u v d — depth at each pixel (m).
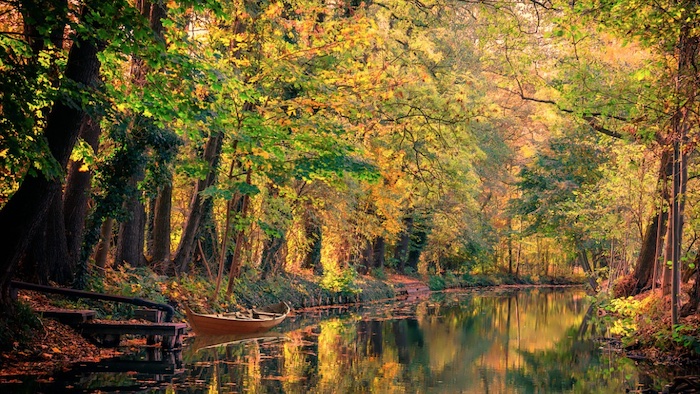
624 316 22.98
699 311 17.50
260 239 29.70
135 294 19.86
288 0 23.00
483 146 43.34
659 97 15.73
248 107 22.69
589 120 24.98
